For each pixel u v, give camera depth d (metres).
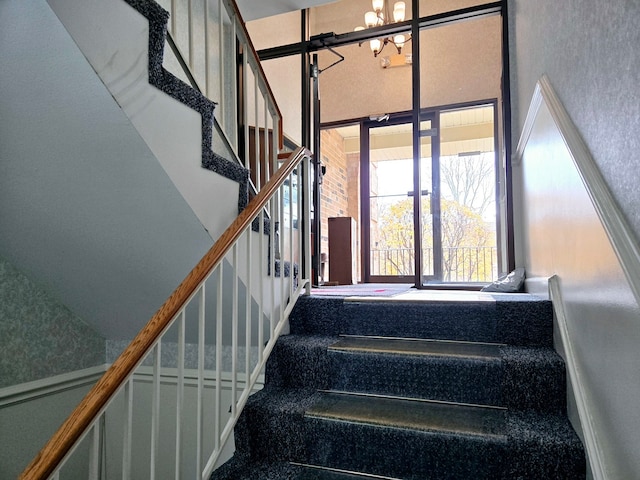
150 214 1.54
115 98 1.17
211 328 2.19
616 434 1.06
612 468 1.11
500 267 3.59
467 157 3.79
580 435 1.37
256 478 1.54
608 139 1.09
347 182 5.36
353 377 1.87
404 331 2.12
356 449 1.57
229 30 3.31
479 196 3.72
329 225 4.94
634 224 0.93
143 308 2.12
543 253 2.18
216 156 1.62
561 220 1.72
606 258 1.13
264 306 1.96
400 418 1.58
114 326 2.34
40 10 1.05
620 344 1.03
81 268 1.91
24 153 1.41
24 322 2.01
